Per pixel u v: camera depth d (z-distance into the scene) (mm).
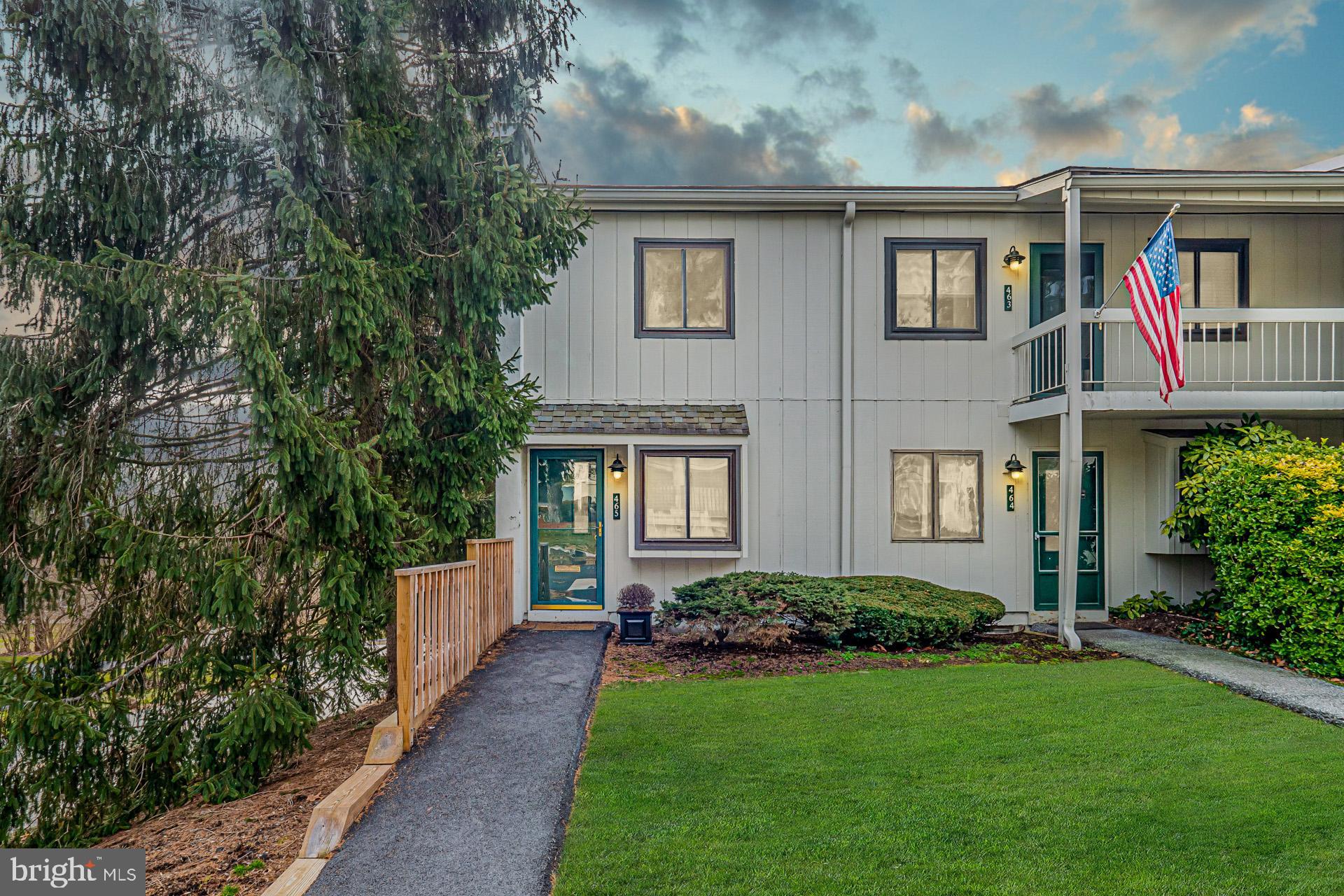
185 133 5578
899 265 9414
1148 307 7176
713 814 3742
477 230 5949
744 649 7805
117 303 4977
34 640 5734
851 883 3062
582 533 9234
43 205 5207
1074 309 7996
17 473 5484
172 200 5688
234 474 6004
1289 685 5977
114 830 5074
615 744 4809
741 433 8828
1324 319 8094
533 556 9234
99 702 5164
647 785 4133
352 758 5547
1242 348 9195
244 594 4930
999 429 9352
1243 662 6930
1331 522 6387
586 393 9289
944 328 9406
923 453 9344
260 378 4789
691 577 9188
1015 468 9219
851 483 9211
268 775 5441
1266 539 6965
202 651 5574
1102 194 8383
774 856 3295
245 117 5449
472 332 6355
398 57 5973
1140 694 5797
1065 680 6348
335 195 5773
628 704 5730
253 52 5418
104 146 5309
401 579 4758
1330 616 6309
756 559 9242
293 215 5102
